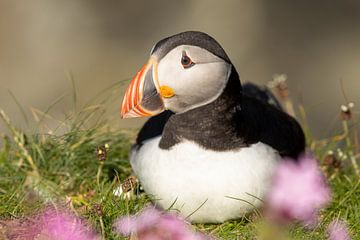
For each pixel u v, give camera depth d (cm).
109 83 2436
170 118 966
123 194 990
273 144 988
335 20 2675
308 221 951
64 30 2598
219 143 946
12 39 2556
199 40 941
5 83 2456
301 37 2638
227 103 946
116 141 1187
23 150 1137
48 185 1079
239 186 945
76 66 2505
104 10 2644
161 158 966
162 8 2653
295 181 748
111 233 911
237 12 2611
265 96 1297
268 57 2591
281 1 2653
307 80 2573
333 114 2478
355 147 1258
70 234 884
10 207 983
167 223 912
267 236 793
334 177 1139
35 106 2386
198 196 952
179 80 937
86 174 1123
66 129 1180
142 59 2564
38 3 2622
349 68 2597
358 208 1013
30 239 892
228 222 986
